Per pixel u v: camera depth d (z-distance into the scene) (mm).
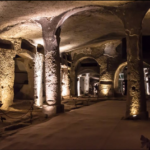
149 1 6895
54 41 9289
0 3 6551
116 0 6887
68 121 7293
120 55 20281
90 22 11211
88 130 5789
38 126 6703
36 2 6773
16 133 5922
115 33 15297
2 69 10672
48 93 9320
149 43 15398
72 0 6918
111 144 4461
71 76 22297
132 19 7262
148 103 14133
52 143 4766
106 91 20359
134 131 5496
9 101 11172
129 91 7254
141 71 7184
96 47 21234
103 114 8805
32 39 12812
